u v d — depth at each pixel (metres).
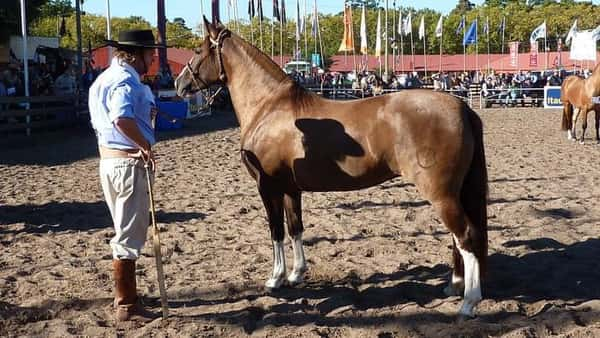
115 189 4.86
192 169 12.96
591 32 34.81
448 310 5.12
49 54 26.22
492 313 5.09
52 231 7.99
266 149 5.46
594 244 6.98
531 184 10.66
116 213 4.92
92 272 6.31
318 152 5.20
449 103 4.88
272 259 6.70
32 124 19.23
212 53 5.93
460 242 4.87
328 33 71.94
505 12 77.12
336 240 7.44
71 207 9.41
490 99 33.94
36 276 6.18
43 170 12.97
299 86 5.60
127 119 4.65
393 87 34.91
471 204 5.02
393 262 6.52
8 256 6.92
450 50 74.38
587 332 4.55
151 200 4.87
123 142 4.83
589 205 8.98
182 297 5.64
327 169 5.22
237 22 34.41
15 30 30.22
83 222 8.49
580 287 5.67
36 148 16.48
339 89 34.97
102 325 5.02
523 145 16.17
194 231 7.96
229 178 11.80
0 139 17.97
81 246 7.33
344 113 5.20
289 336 4.70
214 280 6.05
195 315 5.18
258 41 60.00
